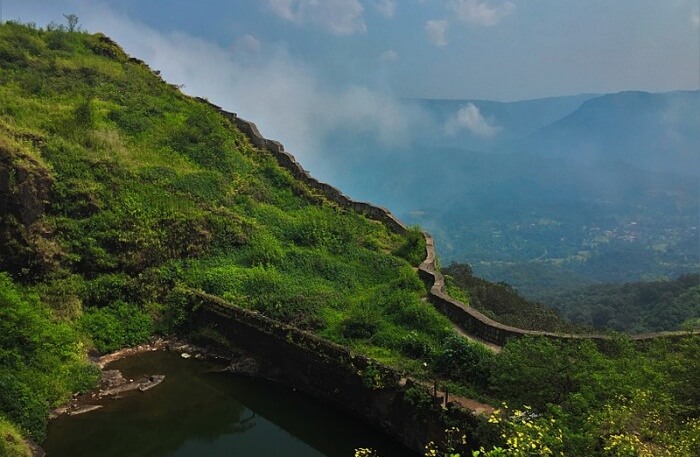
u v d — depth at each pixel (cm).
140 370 2516
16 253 2603
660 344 2005
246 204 3775
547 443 1157
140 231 3034
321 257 3381
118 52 5200
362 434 2098
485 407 1823
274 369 2494
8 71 4072
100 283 2827
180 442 2078
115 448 1972
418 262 3500
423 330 2502
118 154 3512
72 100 3988
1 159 2611
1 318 2209
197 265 3134
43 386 2109
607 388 1416
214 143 4275
